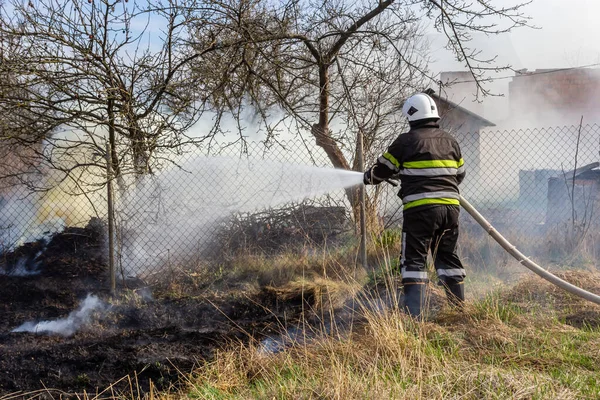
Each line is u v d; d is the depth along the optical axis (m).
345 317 5.53
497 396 3.34
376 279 6.57
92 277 7.23
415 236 5.16
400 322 4.42
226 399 3.90
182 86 7.00
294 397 3.58
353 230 8.09
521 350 4.21
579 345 4.27
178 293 6.76
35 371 4.71
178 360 4.79
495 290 5.78
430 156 5.17
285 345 4.90
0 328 5.87
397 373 3.76
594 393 3.40
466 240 7.54
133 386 4.44
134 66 6.77
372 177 5.37
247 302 6.30
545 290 5.64
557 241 7.45
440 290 5.82
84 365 4.81
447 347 4.31
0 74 6.46
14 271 7.39
